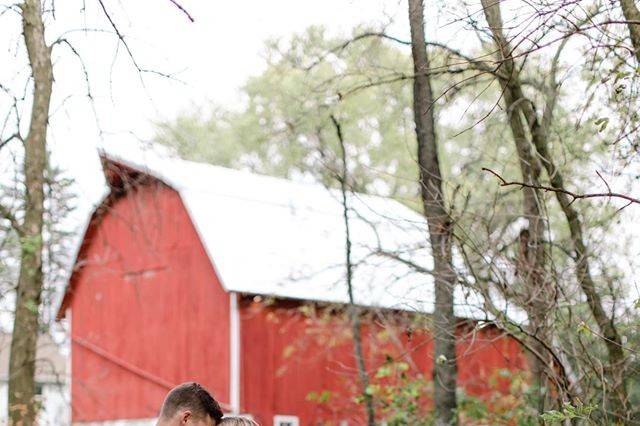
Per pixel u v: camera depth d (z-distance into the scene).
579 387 11.67
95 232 27.25
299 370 24.12
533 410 14.27
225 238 24.66
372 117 28.11
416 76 12.68
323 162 15.27
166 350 25.62
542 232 12.30
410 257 14.12
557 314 11.48
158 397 25.70
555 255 13.83
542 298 11.41
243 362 23.92
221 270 23.89
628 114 9.69
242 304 24.08
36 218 15.11
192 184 25.75
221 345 24.31
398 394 15.69
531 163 12.84
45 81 13.52
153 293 26.08
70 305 28.05
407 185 28.53
